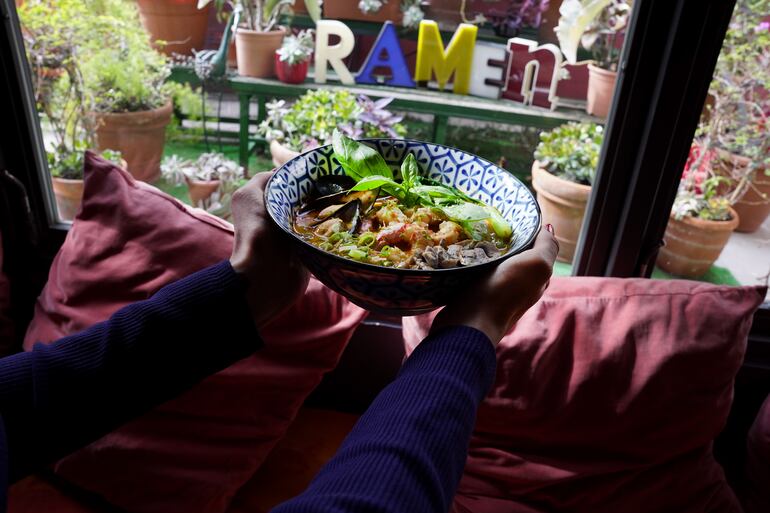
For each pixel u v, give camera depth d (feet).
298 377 3.57
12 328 4.34
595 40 4.00
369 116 4.35
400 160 2.08
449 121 4.58
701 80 3.38
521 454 3.27
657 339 3.25
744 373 4.09
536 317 3.36
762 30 3.74
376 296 1.61
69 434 1.81
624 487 3.27
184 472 3.37
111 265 3.58
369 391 4.32
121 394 1.81
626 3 3.80
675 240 4.50
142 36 4.41
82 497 3.52
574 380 3.22
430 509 1.38
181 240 3.54
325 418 4.28
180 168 4.75
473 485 3.31
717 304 3.35
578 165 4.18
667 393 3.18
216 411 3.47
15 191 4.23
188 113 4.70
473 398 1.56
